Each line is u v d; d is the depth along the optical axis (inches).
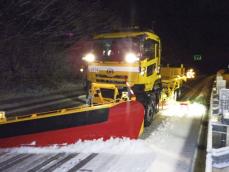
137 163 231.0
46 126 258.5
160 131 336.2
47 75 864.3
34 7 702.5
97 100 350.9
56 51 926.4
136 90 335.3
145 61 346.0
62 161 232.7
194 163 243.8
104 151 251.1
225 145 287.6
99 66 357.4
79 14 923.4
